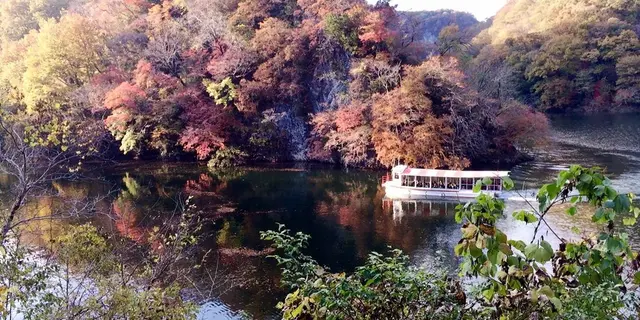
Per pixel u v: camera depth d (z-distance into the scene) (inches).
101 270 347.6
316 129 1541.6
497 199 146.2
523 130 1406.3
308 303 162.6
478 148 1369.3
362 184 1227.2
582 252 152.6
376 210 975.0
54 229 623.2
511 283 146.7
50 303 267.1
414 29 1694.1
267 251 738.8
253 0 1701.5
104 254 362.9
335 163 1512.1
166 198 1078.4
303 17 1701.5
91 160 1496.1
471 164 1368.1
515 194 1007.6
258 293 585.6
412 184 1135.0
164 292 305.3
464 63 1633.9
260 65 1550.2
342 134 1434.5
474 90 1393.9
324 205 1019.3
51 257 364.2
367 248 746.8
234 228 858.8
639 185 1020.5
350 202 1044.5
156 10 1802.4
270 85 1546.5
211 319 520.1
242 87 1525.6
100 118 1531.7
